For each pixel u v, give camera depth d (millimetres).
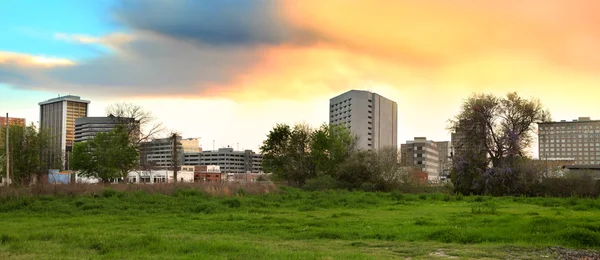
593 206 34312
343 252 14688
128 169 79875
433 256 14320
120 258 13094
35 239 17078
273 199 39125
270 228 21844
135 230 21234
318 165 63594
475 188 55500
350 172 57406
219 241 16156
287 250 14891
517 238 17703
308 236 19094
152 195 36344
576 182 50875
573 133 127688
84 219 26469
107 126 136125
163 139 93438
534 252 15094
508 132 56500
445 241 17672
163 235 18562
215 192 39500
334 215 27703
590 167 76250
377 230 20297
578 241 16812
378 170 57125
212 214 29531
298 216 27812
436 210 31922
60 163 99688
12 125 80062
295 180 64750
